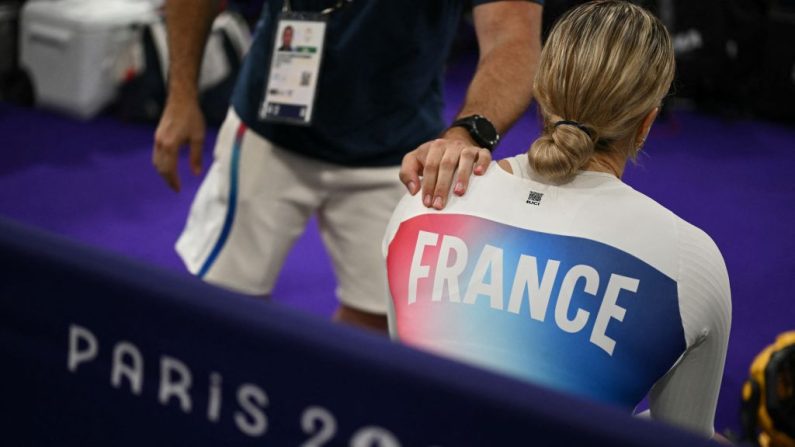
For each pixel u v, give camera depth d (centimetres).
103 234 472
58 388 69
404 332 151
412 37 244
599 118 144
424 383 58
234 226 271
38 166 546
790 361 276
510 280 145
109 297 65
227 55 607
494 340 144
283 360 61
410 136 261
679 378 152
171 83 270
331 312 415
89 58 617
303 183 264
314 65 246
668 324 141
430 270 151
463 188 154
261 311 61
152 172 552
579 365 140
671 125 700
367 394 59
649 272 142
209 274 277
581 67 143
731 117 732
